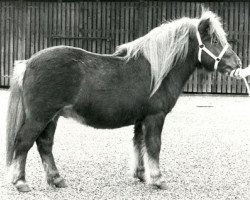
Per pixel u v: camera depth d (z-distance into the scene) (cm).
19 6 2191
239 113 1587
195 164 882
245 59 2134
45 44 2198
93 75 675
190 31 723
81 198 659
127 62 700
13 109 676
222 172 824
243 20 2127
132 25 2170
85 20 2181
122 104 685
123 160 906
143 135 710
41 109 658
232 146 1063
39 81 658
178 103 1822
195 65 731
